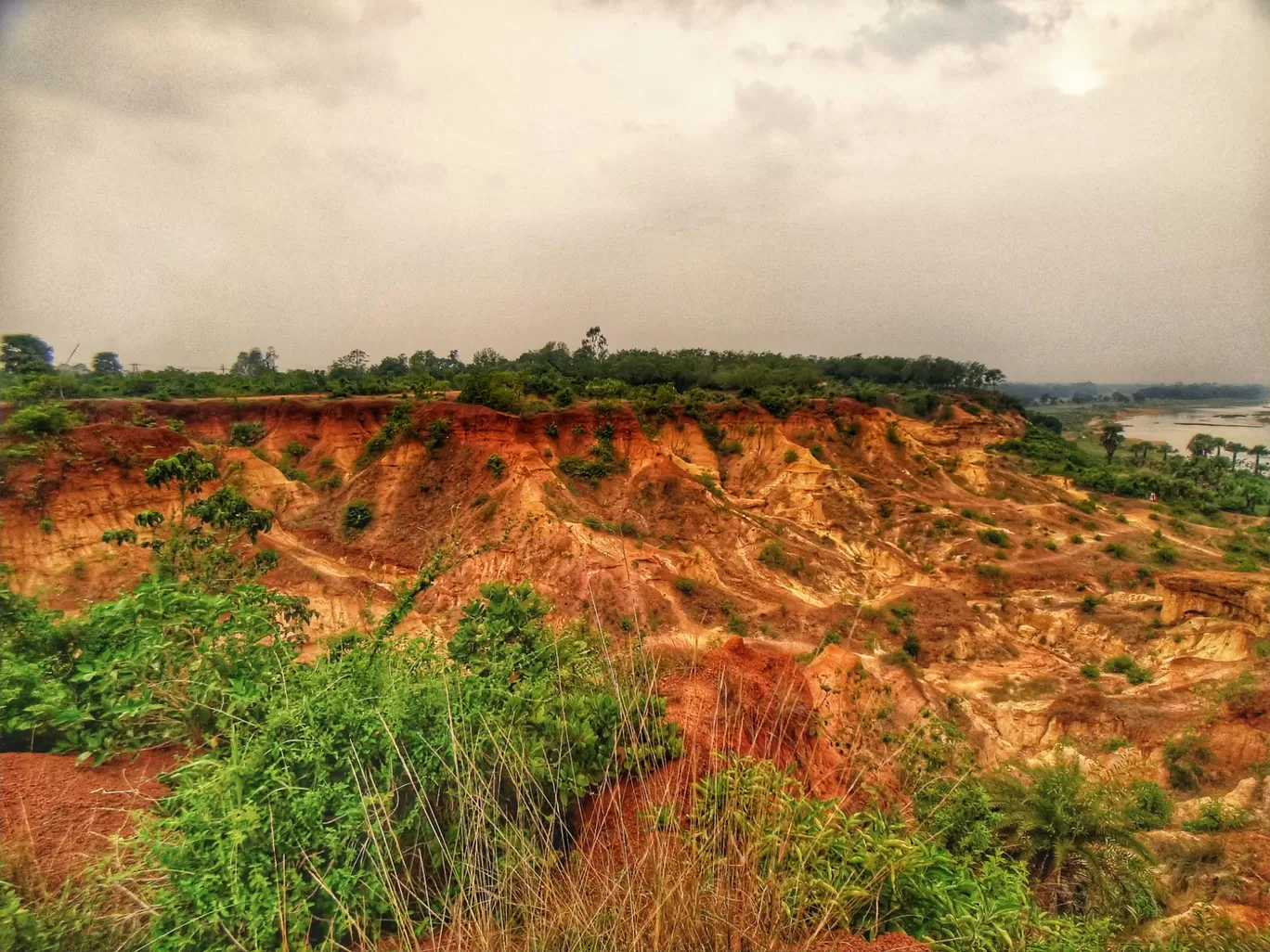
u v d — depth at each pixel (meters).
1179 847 13.03
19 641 5.89
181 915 3.26
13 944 3.34
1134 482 67.00
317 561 34.59
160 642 5.36
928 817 4.47
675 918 3.00
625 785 4.68
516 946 3.06
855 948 3.13
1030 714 25.69
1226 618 31.06
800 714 7.07
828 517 51.75
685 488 45.72
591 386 64.00
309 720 3.97
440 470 40.66
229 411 48.16
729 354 111.19
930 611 36.16
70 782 4.86
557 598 30.91
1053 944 3.91
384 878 3.17
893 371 115.38
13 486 23.42
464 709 4.28
